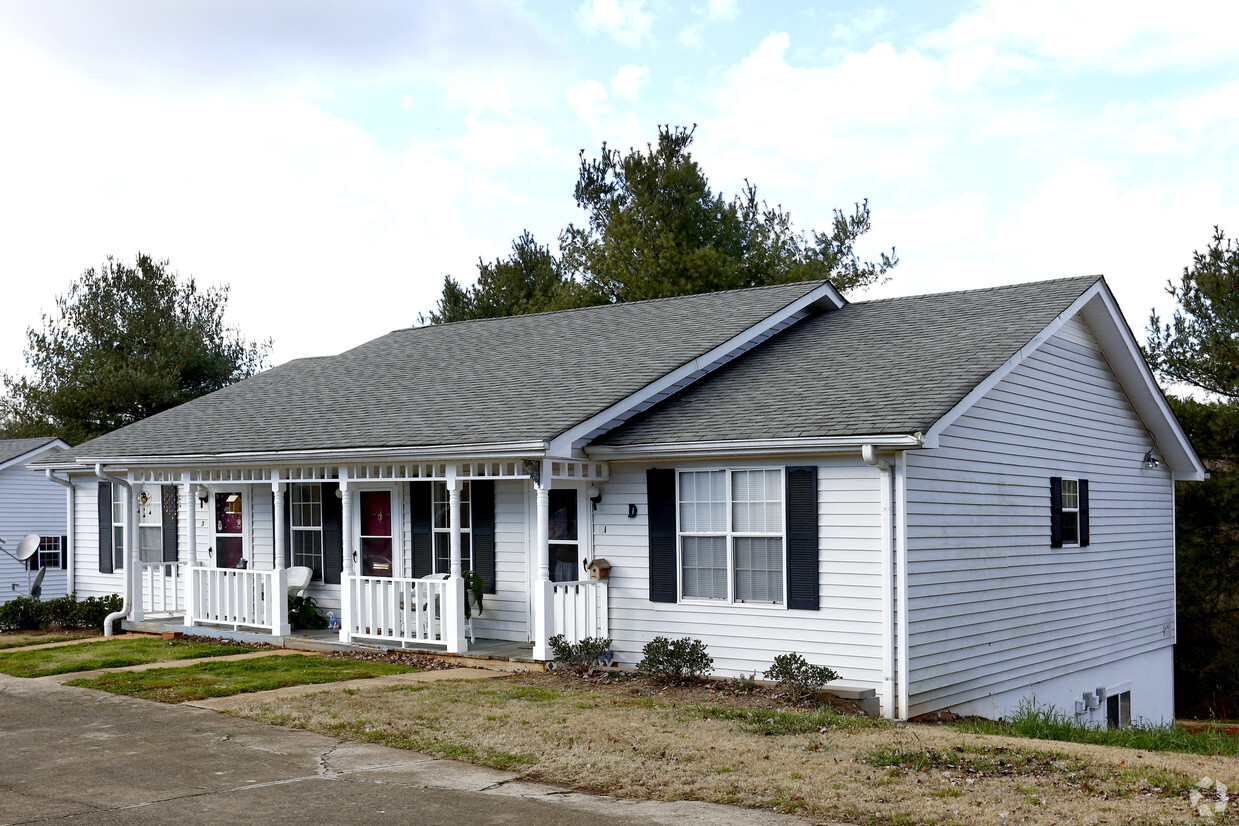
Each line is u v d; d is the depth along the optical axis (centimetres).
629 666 1402
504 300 3822
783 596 1286
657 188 3375
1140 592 1802
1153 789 761
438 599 1538
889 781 783
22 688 1245
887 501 1206
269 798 752
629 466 1416
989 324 1484
